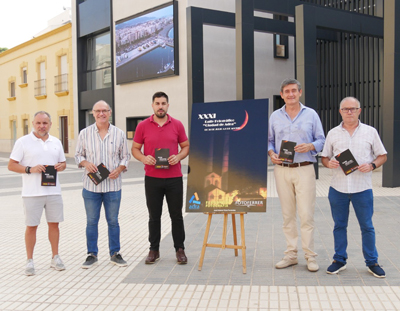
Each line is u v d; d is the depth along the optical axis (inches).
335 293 147.9
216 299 146.4
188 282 163.8
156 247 190.4
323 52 700.0
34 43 1016.9
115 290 157.8
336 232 169.6
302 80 473.7
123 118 778.2
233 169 180.7
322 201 333.1
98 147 185.8
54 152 183.6
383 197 343.0
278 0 570.3
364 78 653.3
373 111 643.5
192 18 573.9
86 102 871.1
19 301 149.9
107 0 789.9
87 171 184.9
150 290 156.8
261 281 162.1
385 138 397.4
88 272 179.2
